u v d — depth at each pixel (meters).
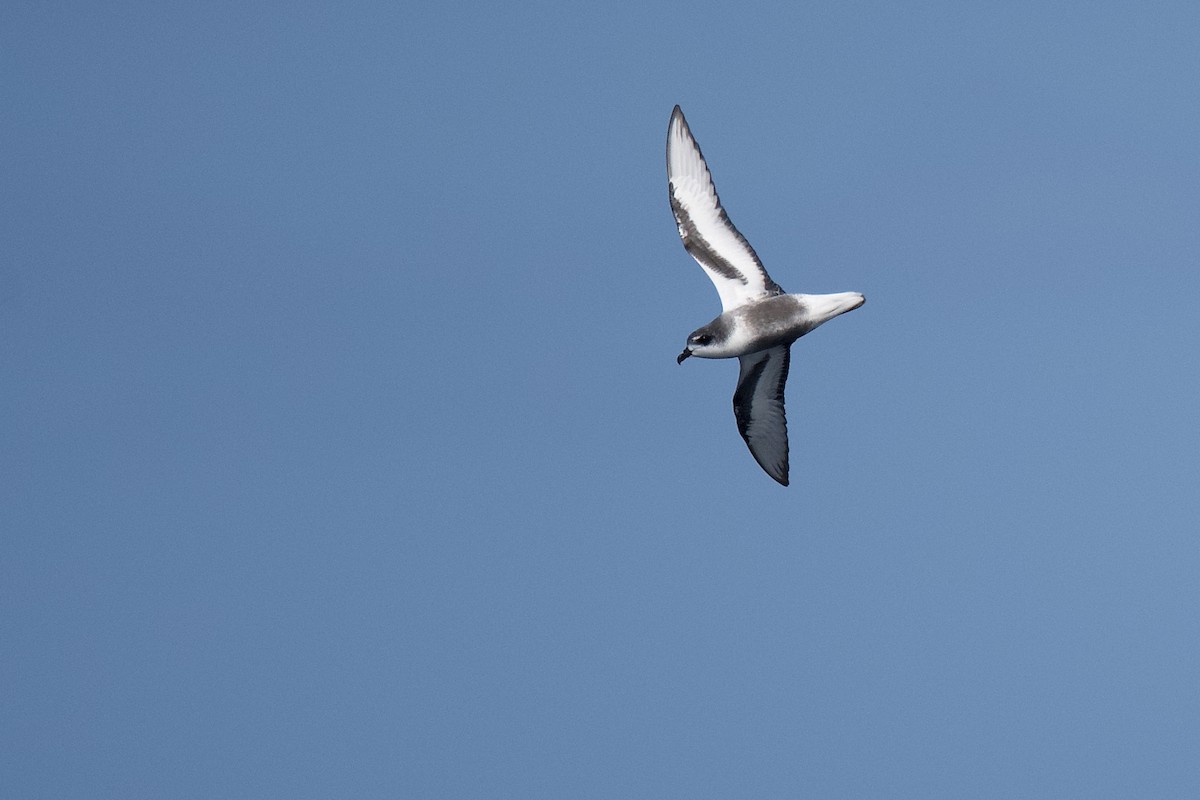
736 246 20.48
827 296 19.77
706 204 20.62
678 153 20.64
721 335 20.12
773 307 19.95
